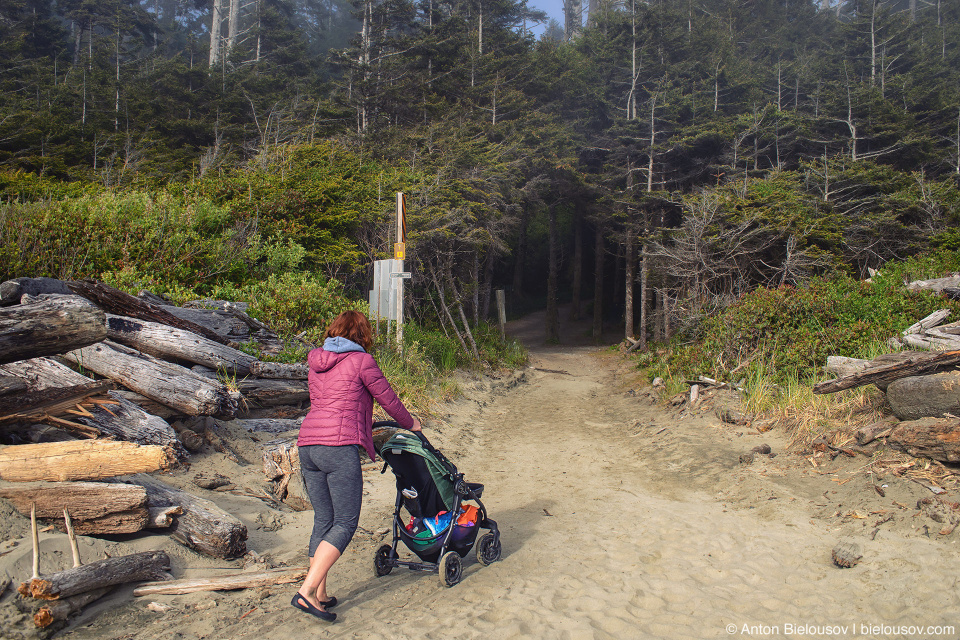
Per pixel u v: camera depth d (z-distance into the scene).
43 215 9.16
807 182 22.91
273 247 12.48
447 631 3.10
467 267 20.88
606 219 28.25
